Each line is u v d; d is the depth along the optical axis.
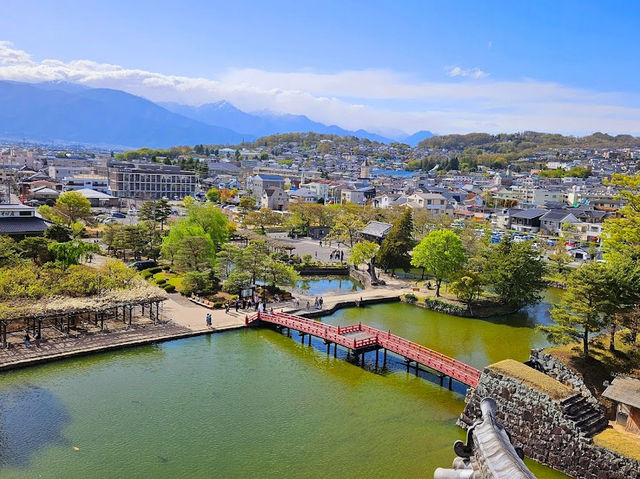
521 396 40.22
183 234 89.50
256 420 43.22
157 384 48.72
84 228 117.88
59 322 60.09
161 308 69.31
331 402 47.22
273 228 148.00
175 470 35.81
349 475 36.16
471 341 65.38
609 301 46.56
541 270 78.44
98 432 39.97
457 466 13.92
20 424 40.28
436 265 81.25
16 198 143.12
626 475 33.91
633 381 39.38
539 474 37.38
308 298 80.75
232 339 61.81
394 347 55.00
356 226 120.75
